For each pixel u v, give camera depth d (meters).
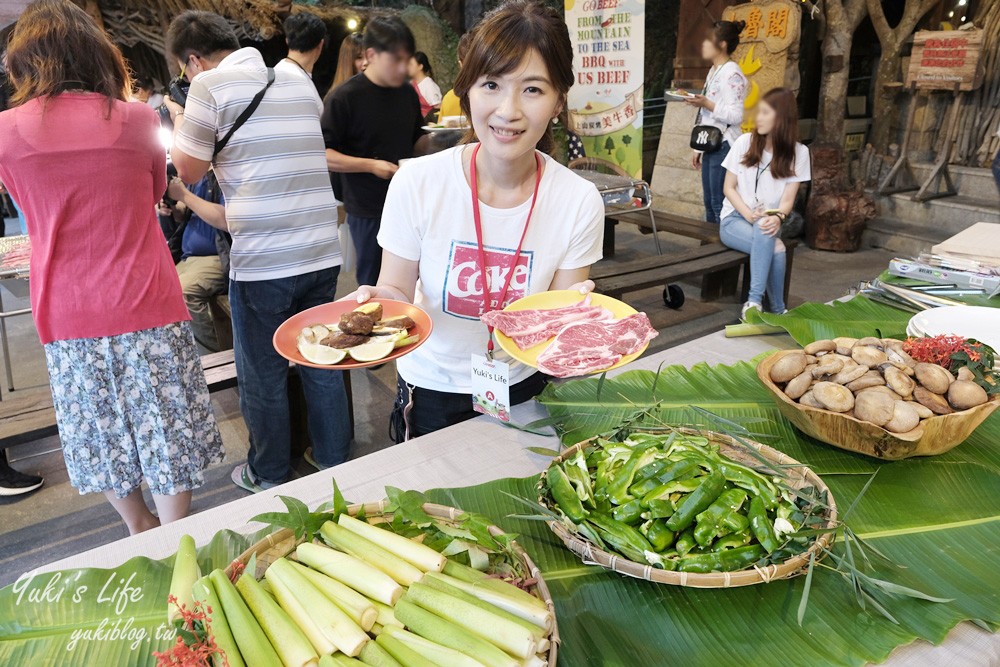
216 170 2.59
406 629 1.00
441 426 2.02
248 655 0.95
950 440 1.45
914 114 7.14
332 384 3.09
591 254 1.90
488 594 1.02
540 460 1.59
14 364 4.65
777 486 1.29
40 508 3.17
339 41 7.63
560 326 1.66
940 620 1.11
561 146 7.93
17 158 1.94
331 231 2.84
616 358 1.52
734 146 4.86
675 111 7.75
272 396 2.94
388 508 1.19
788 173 4.62
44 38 1.91
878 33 7.28
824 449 1.58
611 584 1.19
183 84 2.79
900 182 7.27
